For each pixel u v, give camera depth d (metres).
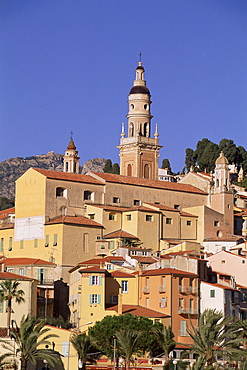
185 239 181.12
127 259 154.75
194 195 190.12
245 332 126.44
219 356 117.56
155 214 175.25
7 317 133.25
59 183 170.62
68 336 122.19
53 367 120.25
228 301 143.25
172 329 136.88
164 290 138.88
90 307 137.00
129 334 121.44
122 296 141.62
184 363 120.06
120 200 179.25
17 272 157.75
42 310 148.62
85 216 173.00
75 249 163.38
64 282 159.12
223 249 179.50
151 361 125.94
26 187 173.00
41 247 166.50
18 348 117.25
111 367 123.31
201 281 145.00
